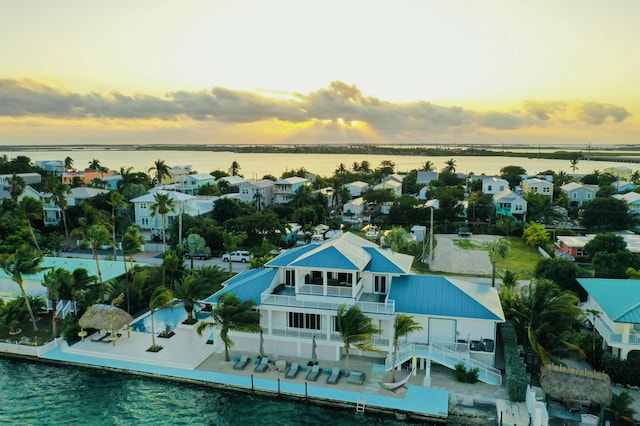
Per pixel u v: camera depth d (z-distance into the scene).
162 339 46.28
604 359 37.72
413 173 198.12
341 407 35.09
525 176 177.12
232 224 89.00
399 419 33.72
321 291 40.88
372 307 39.94
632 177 167.50
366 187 158.00
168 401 36.88
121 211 102.69
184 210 95.81
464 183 175.62
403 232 72.25
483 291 43.97
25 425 34.25
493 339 39.38
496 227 101.31
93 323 44.69
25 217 69.31
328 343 40.78
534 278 58.72
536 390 35.47
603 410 30.39
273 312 43.09
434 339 40.28
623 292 40.91
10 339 46.75
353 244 46.19
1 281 56.62
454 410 33.44
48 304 53.84
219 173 197.38
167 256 58.44
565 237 83.38
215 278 55.28
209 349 43.91
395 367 39.06
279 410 35.38
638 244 73.88
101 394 38.03
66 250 83.06
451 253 82.38
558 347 36.38
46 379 40.44
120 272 57.25
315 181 178.00
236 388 37.53
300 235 95.00
